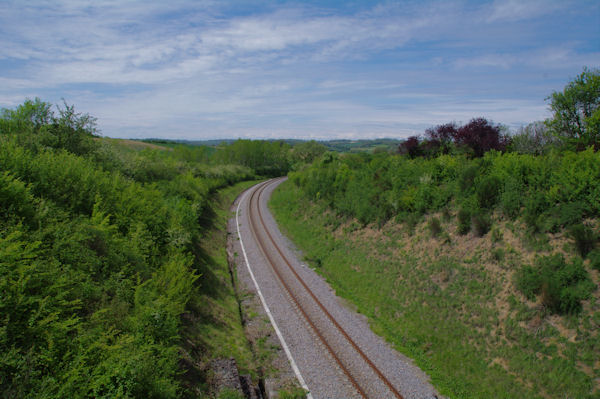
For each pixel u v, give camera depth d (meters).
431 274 14.54
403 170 21.69
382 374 10.04
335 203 26.42
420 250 16.11
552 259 10.64
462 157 19.75
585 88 16.66
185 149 67.44
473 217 14.22
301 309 14.02
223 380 8.29
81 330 6.66
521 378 9.44
